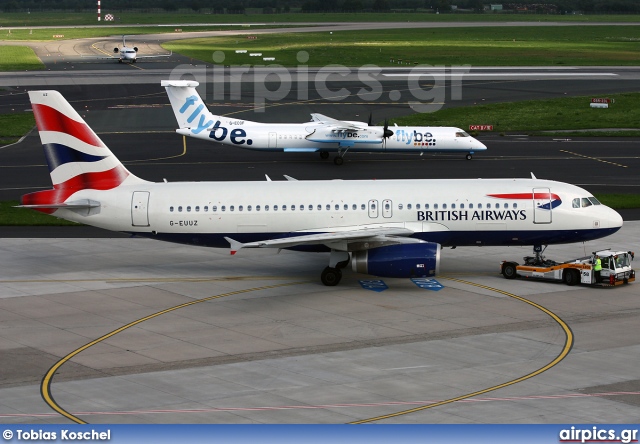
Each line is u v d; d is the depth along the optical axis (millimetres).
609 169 128125
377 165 132000
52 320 63562
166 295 70562
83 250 86688
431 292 71188
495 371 52125
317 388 49344
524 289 72000
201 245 77375
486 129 165625
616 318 63562
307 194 75750
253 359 54688
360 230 72875
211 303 68188
